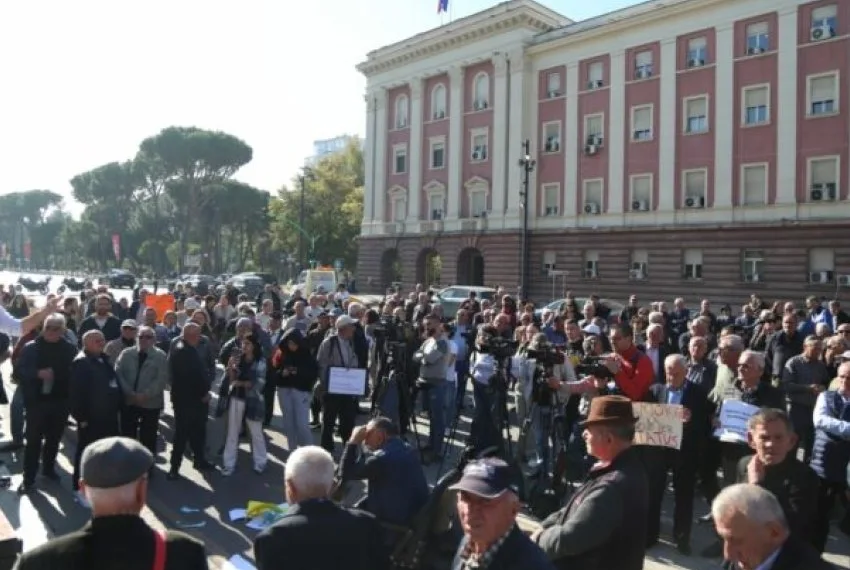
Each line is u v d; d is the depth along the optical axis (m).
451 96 45.91
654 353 9.63
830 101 31.44
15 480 8.91
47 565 2.64
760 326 14.12
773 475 4.51
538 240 41.59
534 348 8.33
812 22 31.92
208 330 14.53
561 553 3.55
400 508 5.19
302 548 3.55
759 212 33.41
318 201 64.19
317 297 16.09
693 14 35.66
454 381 11.02
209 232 83.50
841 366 6.53
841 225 30.66
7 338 9.95
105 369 8.53
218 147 72.88
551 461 8.52
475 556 3.06
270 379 12.35
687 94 35.97
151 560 2.75
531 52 42.19
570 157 40.62
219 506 8.12
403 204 49.38
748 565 2.88
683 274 36.00
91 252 98.50
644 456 6.69
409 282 47.88
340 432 10.45
